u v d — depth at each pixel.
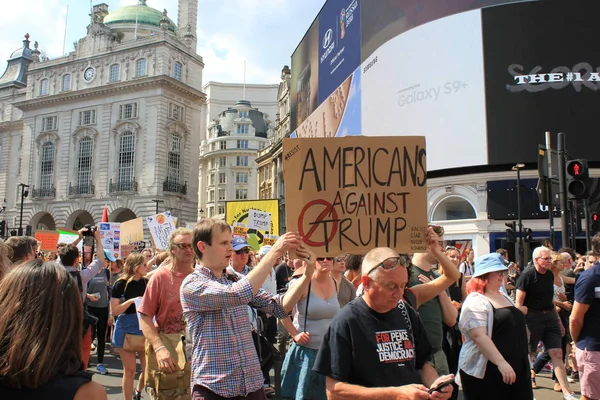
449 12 24.94
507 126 23.45
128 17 62.88
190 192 57.53
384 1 27.86
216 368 3.57
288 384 4.88
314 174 4.30
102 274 9.79
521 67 23.45
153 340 4.64
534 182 23.30
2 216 65.12
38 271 2.10
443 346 5.72
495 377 4.55
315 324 4.88
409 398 2.80
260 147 98.06
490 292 4.71
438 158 24.88
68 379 2.03
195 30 63.12
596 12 23.02
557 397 7.46
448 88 24.72
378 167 4.36
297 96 42.38
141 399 7.22
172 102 55.81
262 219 14.75
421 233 4.32
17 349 1.94
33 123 60.47
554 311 7.20
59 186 57.59
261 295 4.19
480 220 24.11
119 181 54.56
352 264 6.86
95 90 56.34
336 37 33.50
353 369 3.17
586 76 22.84
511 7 23.69
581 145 22.66
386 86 27.27
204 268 3.80
